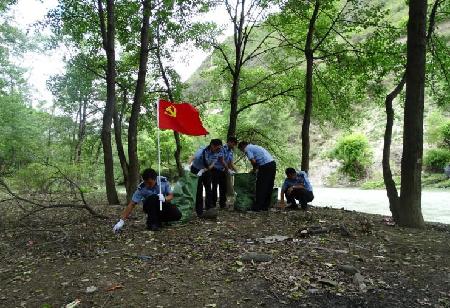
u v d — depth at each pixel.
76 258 6.38
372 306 4.46
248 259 5.89
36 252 6.88
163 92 18.45
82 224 9.13
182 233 7.62
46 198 16.22
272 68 16.98
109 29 13.08
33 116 34.00
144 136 36.69
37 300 4.86
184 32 16.12
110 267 5.84
